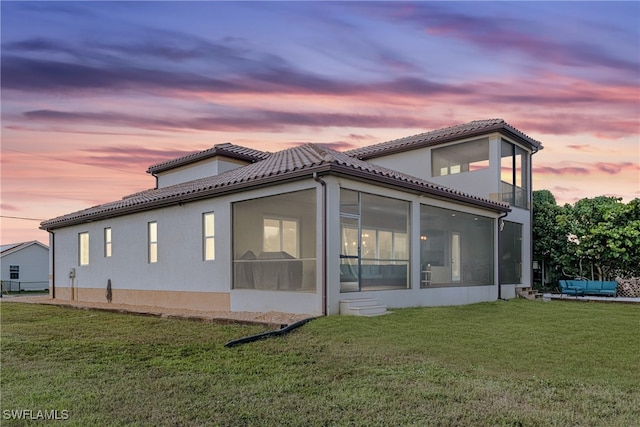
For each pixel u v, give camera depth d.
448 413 4.49
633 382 5.58
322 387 5.34
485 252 16.20
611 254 18.83
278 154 16.34
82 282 17.59
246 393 5.18
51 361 6.88
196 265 12.89
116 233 16.00
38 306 15.62
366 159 20.41
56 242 19.39
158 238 14.22
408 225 12.47
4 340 8.57
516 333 8.62
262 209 12.85
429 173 18.34
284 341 7.75
